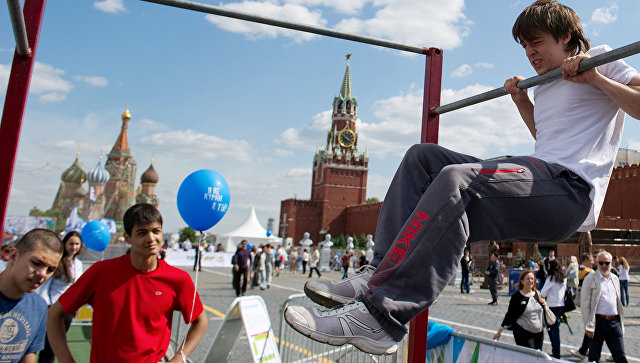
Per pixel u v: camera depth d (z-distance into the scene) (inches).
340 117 3668.8
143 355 95.1
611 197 1441.9
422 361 96.6
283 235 3422.7
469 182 51.6
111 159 3346.5
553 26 61.4
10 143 75.4
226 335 134.9
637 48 49.4
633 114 55.9
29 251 93.4
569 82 62.9
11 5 63.1
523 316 215.2
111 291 96.8
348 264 901.2
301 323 48.9
